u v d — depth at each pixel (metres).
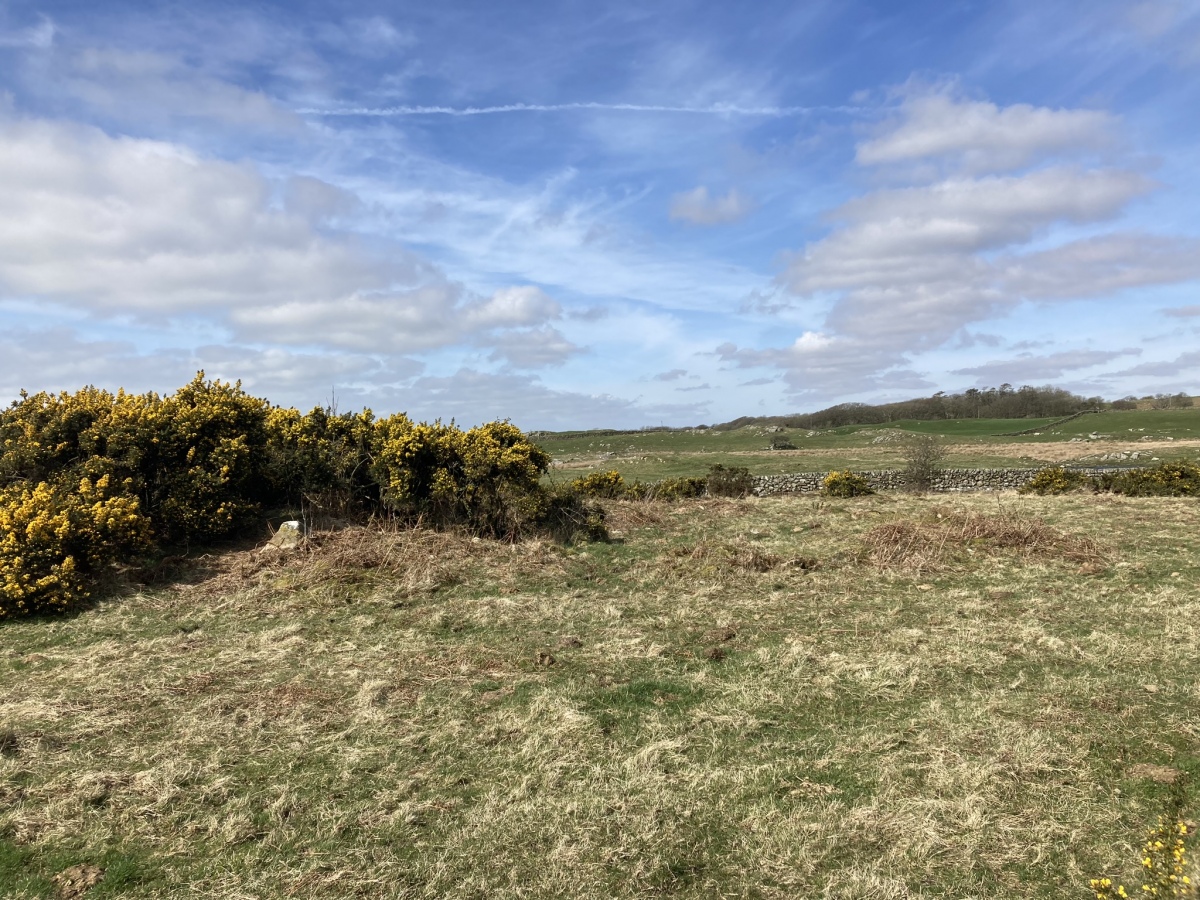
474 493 11.48
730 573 9.56
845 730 5.05
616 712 5.39
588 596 8.66
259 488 11.28
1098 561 9.71
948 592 8.59
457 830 3.97
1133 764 4.44
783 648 6.72
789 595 8.59
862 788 4.32
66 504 8.59
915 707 5.39
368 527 11.03
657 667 6.32
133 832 3.98
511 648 6.83
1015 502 16.12
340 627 7.53
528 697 5.67
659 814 4.09
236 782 4.46
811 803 4.18
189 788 4.39
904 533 10.73
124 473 9.80
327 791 4.36
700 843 3.86
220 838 3.91
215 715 5.34
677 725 5.16
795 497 19.34
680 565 9.94
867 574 9.54
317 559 9.39
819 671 6.14
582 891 3.50
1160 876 3.46
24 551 7.94
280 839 3.91
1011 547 10.38
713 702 5.55
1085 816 3.96
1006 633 6.98
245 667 6.36
